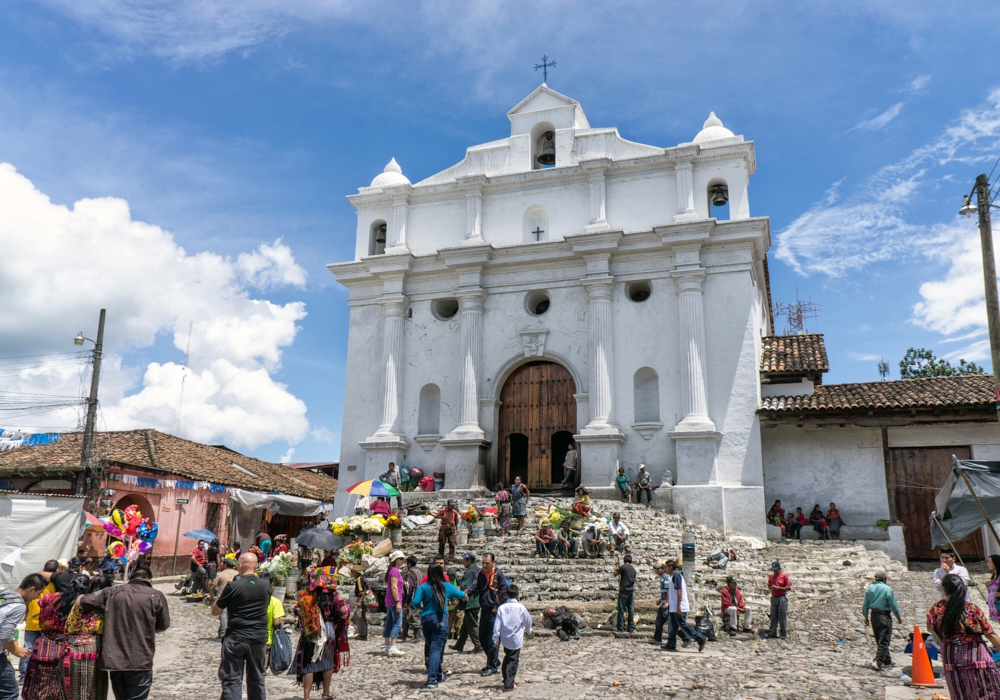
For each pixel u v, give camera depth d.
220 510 30.22
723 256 25.09
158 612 8.02
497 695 10.23
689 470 23.56
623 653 12.89
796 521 23.86
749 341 24.22
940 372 43.47
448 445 25.94
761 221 24.52
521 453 28.28
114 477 24.64
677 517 22.56
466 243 27.66
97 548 21.33
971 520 14.13
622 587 14.43
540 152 29.45
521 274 27.23
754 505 22.83
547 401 26.59
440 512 19.81
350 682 11.16
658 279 25.62
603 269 25.84
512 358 26.66
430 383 27.36
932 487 24.12
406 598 14.72
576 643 13.80
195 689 10.80
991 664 7.32
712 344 24.58
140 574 8.20
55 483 24.66
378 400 27.78
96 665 7.89
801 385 25.38
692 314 24.58
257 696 8.48
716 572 18.12
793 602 16.81
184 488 27.97
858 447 24.62
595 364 25.20
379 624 15.88
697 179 26.12
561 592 16.28
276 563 18.97
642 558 18.48
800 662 12.24
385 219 29.56
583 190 27.27
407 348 27.97
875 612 11.92
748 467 23.36
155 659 12.91
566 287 26.61
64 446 27.94
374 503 21.72
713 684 10.71
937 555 23.62
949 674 7.43
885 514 23.92
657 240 25.52
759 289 28.39
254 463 36.69
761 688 10.48
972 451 23.92
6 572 18.11
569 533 18.86
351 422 27.92
